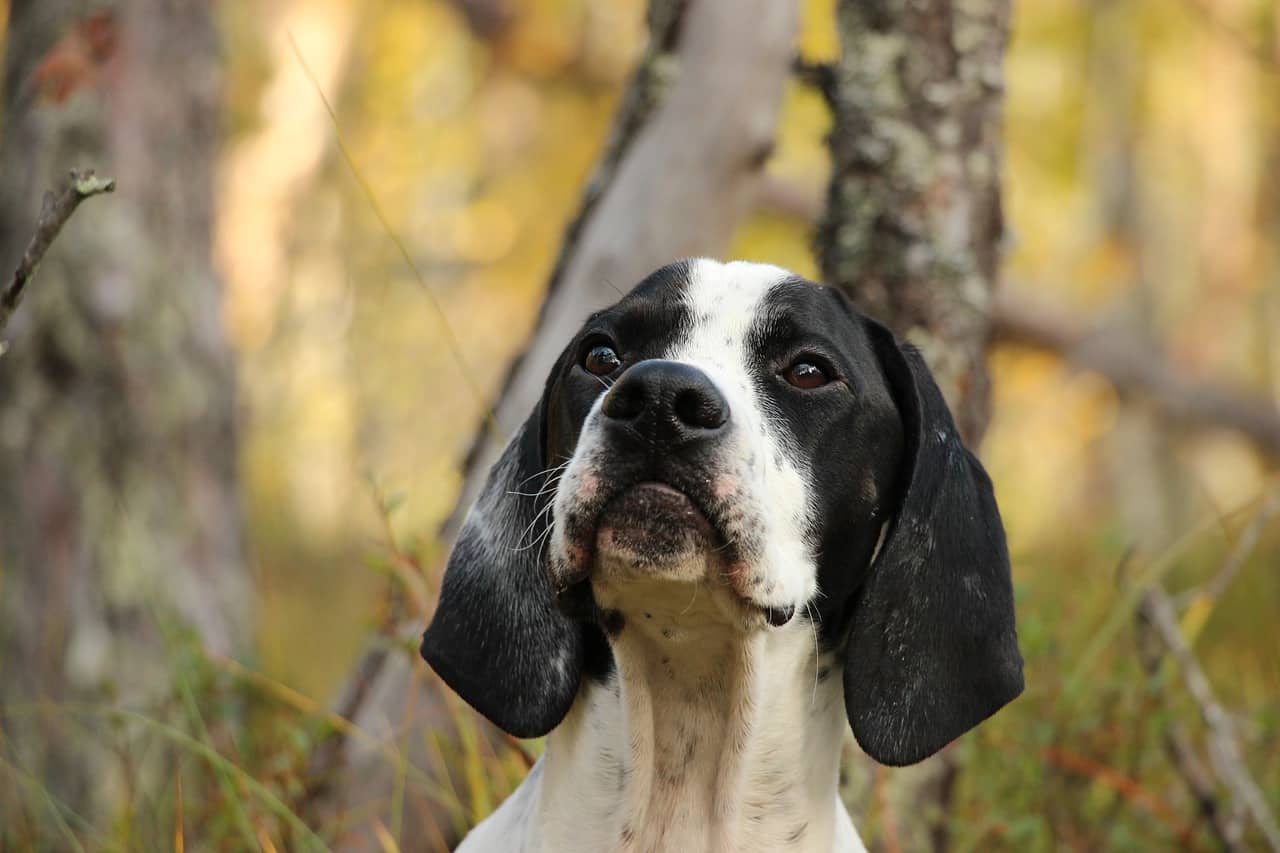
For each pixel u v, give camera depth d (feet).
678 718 19.03
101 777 32.76
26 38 37.78
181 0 38.55
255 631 39.27
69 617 35.94
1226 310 92.27
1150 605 27.91
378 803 27.32
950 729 18.83
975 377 27.81
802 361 18.71
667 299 19.02
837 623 19.35
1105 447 81.30
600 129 91.04
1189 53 92.68
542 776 19.71
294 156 85.10
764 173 31.19
